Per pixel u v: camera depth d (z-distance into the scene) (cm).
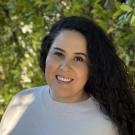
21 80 546
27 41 543
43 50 276
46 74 257
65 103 260
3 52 564
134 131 261
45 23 487
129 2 345
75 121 256
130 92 268
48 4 463
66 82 251
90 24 252
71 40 247
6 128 278
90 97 261
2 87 548
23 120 271
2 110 518
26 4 496
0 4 545
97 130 254
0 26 558
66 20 255
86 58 249
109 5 403
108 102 258
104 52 254
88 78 255
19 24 543
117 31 380
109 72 257
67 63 248
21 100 278
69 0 458
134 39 377
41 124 264
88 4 430
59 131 258
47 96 267
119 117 257
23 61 550
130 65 385
